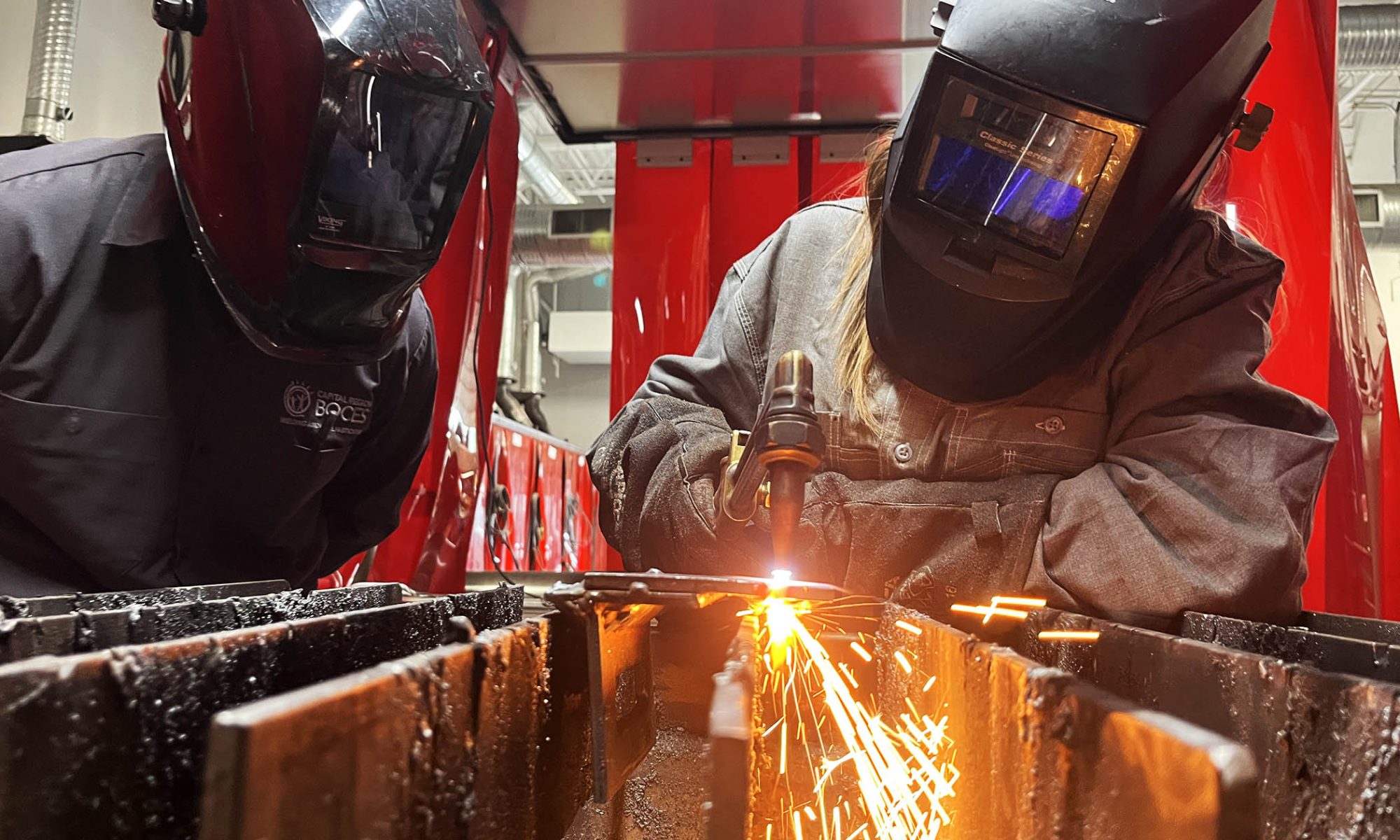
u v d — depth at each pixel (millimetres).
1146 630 811
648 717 1117
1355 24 3461
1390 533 1984
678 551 1275
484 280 2396
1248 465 1034
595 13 1990
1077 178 995
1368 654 768
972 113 1018
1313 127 1859
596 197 7887
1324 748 565
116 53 3119
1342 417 1857
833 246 1488
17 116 2951
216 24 1162
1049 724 519
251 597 909
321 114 1146
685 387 1514
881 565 1225
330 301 1259
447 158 1276
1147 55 971
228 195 1208
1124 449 1152
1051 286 1035
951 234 1061
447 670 546
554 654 872
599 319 9320
